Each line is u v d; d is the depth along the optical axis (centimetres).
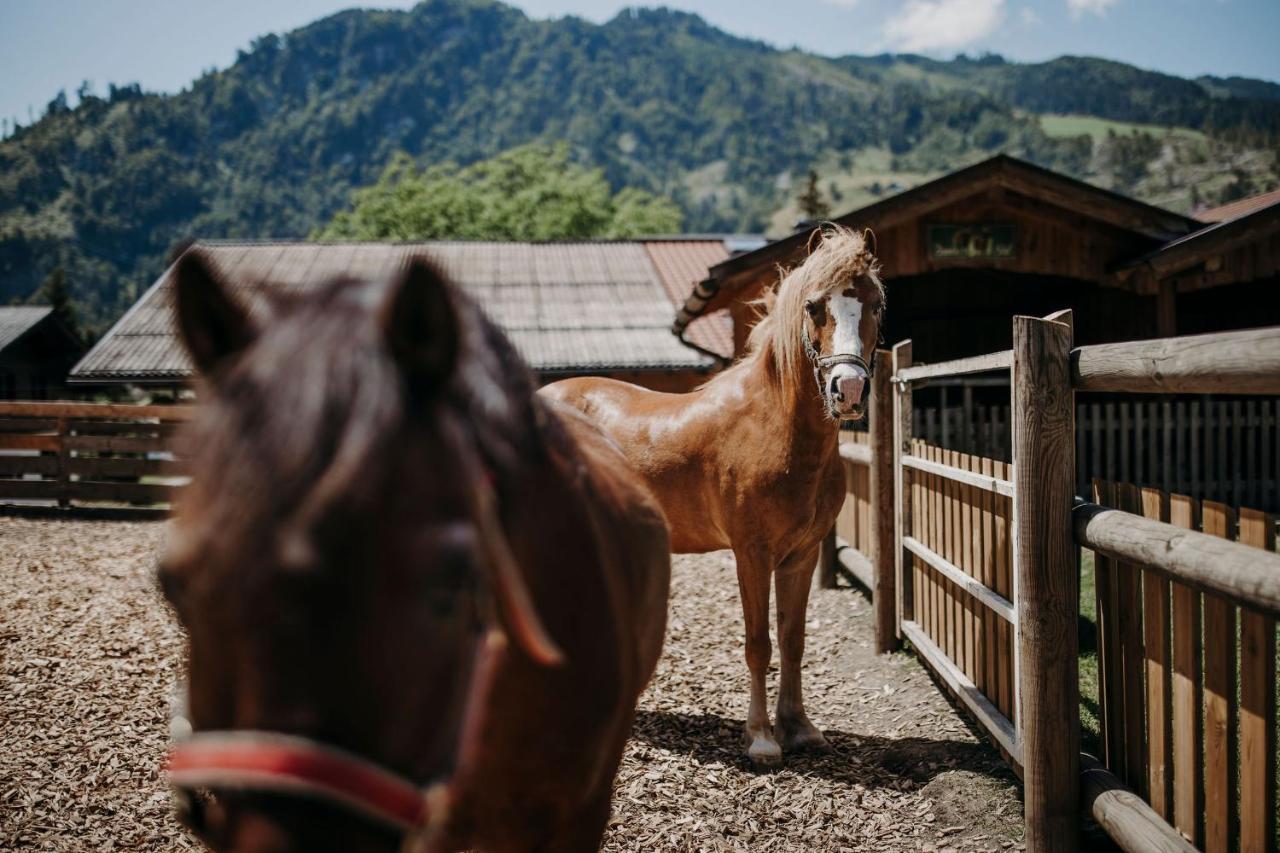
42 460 1049
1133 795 246
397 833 88
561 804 148
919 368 429
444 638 94
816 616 572
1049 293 1279
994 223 898
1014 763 312
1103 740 270
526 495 129
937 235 899
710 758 363
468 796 139
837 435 369
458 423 101
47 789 316
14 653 469
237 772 84
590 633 142
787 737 377
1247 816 200
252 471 87
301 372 93
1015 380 260
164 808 305
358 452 89
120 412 1048
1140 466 842
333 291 107
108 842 282
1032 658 259
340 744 87
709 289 915
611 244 1922
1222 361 176
